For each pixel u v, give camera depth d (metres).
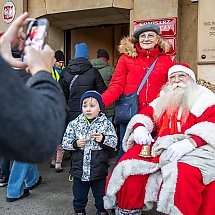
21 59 1.28
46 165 5.69
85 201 3.43
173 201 2.62
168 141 2.94
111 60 9.23
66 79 4.80
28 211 3.78
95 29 8.51
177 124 3.11
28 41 1.29
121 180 2.93
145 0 5.82
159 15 5.73
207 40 5.35
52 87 1.12
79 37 7.89
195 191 2.65
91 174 3.31
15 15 6.79
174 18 5.63
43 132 0.97
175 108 3.14
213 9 5.31
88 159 3.33
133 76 3.60
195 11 5.78
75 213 3.45
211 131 2.85
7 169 4.59
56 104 1.07
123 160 2.99
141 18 5.86
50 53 1.26
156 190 2.92
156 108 3.25
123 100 3.62
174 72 3.27
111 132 3.39
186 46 5.86
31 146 0.95
